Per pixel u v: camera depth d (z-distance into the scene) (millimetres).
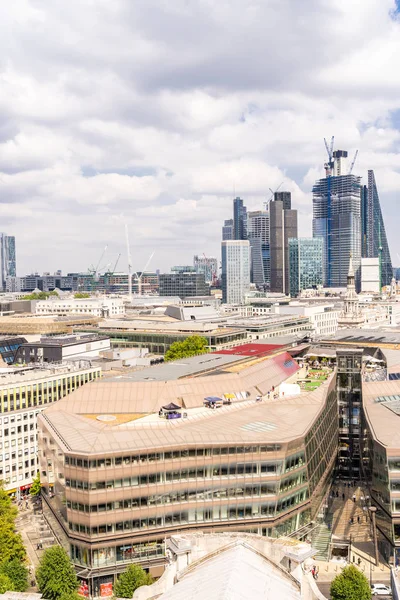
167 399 162875
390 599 121000
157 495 130750
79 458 126562
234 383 176750
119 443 131750
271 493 135625
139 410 158750
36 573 120375
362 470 196875
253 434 140000
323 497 167125
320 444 164250
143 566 129000
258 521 135125
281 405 167125
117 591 114875
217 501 134000
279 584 79188
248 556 84812
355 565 138000
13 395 190375
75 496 127688
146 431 139625
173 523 132125
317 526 156875
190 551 89188
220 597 70812
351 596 113188
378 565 137750
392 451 139375
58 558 119625
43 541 146875
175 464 131750
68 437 136750
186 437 136125
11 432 188000
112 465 127375
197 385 171125
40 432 157125
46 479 150375
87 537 126625
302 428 146500
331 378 198750
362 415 193500
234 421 150875
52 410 158875
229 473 134500
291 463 139625
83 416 155250
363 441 192000
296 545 87938
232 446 134125
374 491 152250
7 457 186750
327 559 140750
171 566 88000
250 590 74500
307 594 80312
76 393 163750
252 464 135000
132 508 129000
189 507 132875
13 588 115438
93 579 126625
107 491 127125
